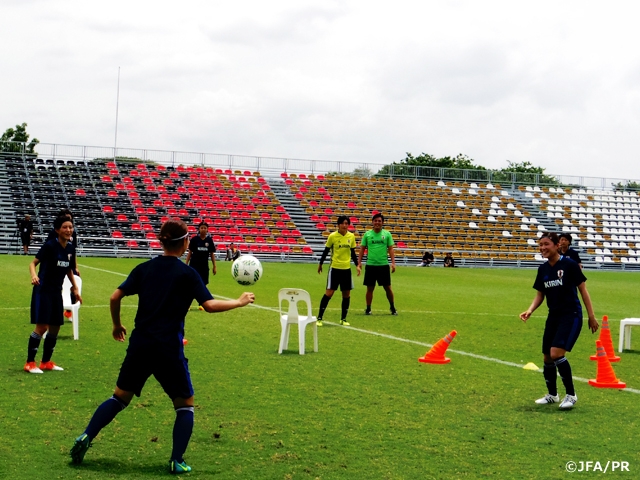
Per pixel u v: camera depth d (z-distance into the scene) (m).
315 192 51.16
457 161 79.88
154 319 6.03
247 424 7.53
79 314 15.80
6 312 15.73
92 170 46.66
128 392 6.16
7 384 9.03
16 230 38.72
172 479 5.83
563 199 56.75
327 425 7.56
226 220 45.38
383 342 13.30
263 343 12.79
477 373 10.57
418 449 6.82
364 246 17.77
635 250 52.84
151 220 43.47
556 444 7.09
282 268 35.91
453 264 43.88
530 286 30.11
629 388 9.87
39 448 6.53
